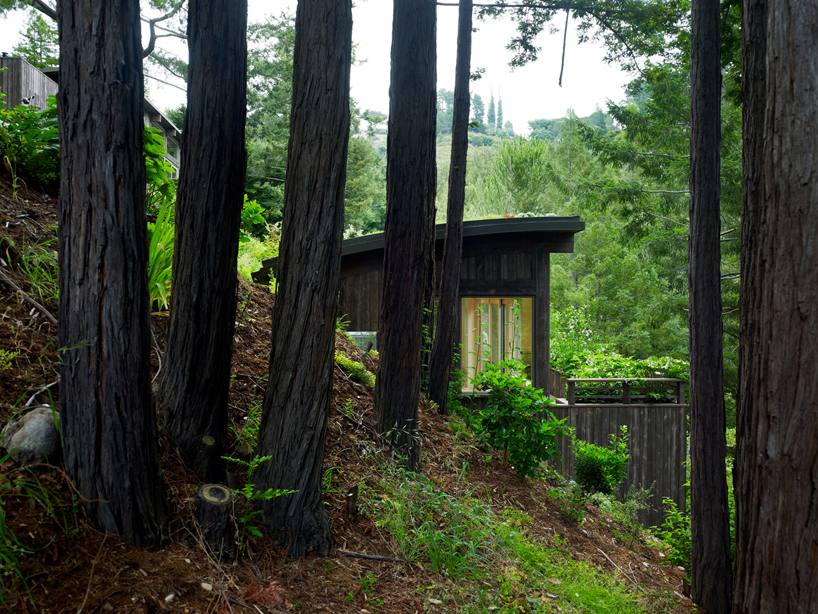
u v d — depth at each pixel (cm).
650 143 1570
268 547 280
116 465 225
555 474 637
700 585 448
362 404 520
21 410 251
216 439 301
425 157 486
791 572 242
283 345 290
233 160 300
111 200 222
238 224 307
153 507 237
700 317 457
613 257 2267
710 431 452
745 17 392
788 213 241
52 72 1086
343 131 288
